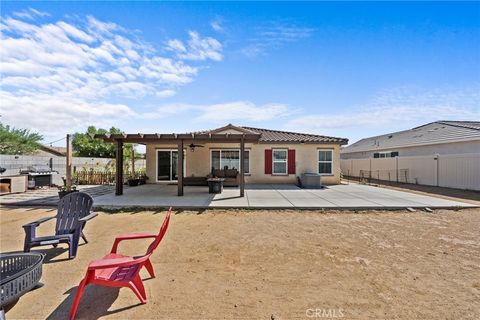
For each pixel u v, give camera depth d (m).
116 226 6.87
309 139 16.61
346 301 3.23
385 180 20.83
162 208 8.94
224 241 5.63
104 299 3.28
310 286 3.62
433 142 18.55
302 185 14.73
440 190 13.96
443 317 2.89
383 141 26.75
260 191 13.01
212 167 16.45
